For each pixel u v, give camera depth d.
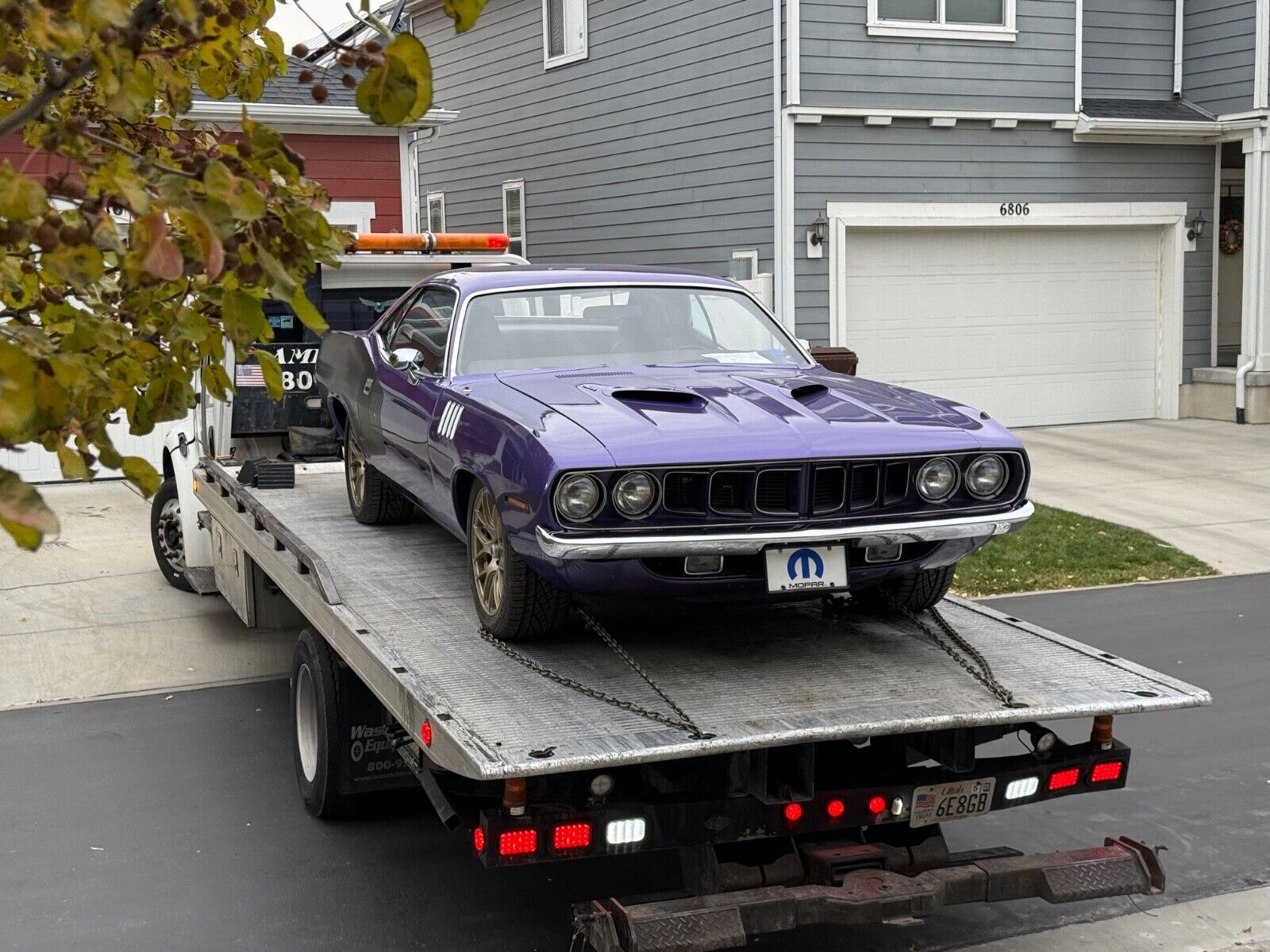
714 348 5.84
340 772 5.44
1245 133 16.91
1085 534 11.27
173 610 9.44
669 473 4.24
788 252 15.23
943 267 16.36
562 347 5.70
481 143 21.31
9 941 4.64
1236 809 5.82
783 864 4.09
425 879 5.18
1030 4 16.05
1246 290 17.17
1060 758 4.38
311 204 2.52
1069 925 4.84
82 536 11.84
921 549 4.57
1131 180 17.08
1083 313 17.25
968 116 15.84
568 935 4.70
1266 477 13.69
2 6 1.99
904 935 4.77
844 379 5.45
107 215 2.22
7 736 6.92
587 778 3.84
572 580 4.33
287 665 8.20
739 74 15.65
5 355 1.84
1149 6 17.67
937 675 4.47
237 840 5.55
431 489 5.56
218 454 8.51
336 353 7.19
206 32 2.59
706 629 5.02
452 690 4.17
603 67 18.09
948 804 4.19
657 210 17.41
